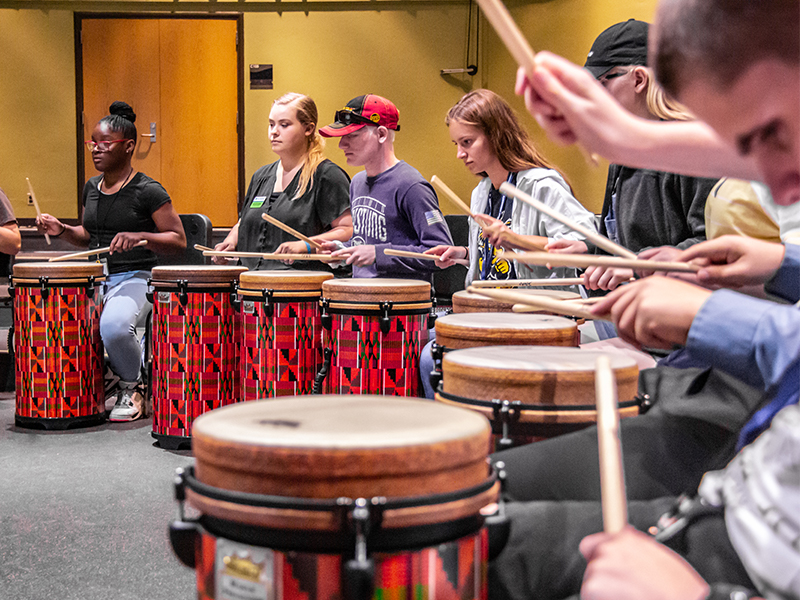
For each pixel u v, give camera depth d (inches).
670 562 24.2
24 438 126.0
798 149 20.6
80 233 157.2
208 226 185.3
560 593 36.5
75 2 276.7
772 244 44.1
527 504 38.5
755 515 23.5
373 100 122.2
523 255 48.7
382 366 96.5
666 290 34.3
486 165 105.1
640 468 41.5
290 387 111.9
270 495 26.2
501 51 274.4
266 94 283.0
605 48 77.0
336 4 280.5
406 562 26.3
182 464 112.0
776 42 19.3
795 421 22.9
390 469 26.0
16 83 277.7
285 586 26.2
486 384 45.7
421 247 117.7
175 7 278.5
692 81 21.4
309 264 132.6
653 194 76.2
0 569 75.0
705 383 44.9
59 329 129.5
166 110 282.4
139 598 69.3
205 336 118.4
